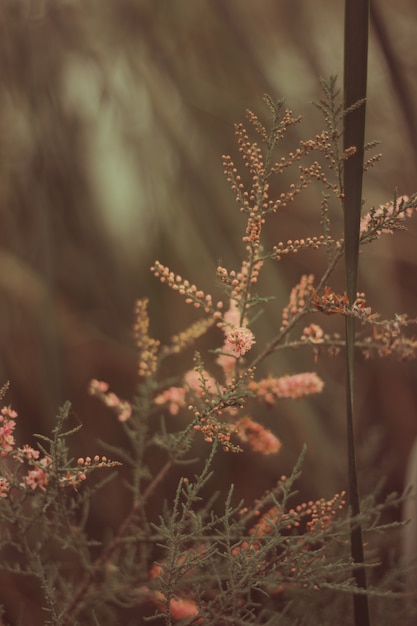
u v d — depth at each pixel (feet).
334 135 1.64
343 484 3.04
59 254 3.37
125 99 3.50
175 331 3.29
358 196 1.63
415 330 2.96
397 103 2.20
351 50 1.63
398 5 3.59
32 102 3.40
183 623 1.67
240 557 1.65
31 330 3.05
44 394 2.86
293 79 3.66
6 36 3.44
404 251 3.63
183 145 3.53
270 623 1.71
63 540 1.85
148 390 1.95
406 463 3.11
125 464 2.85
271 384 1.79
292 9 3.96
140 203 3.39
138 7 3.62
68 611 1.88
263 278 3.37
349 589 1.65
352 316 1.62
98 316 3.41
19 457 1.65
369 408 3.37
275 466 3.08
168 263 3.36
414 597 1.96
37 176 3.34
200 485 1.63
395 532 2.27
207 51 3.68
